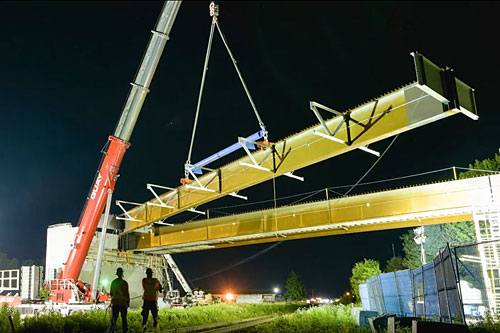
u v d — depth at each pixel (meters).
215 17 24.94
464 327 9.71
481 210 29.25
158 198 35.75
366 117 21.53
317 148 24.38
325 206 35.78
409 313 20.36
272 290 97.31
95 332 17.28
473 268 26.06
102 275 46.62
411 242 54.56
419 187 31.78
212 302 50.53
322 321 21.34
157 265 54.34
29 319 17.27
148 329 16.14
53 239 48.09
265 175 27.70
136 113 28.55
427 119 18.50
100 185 30.20
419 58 15.65
